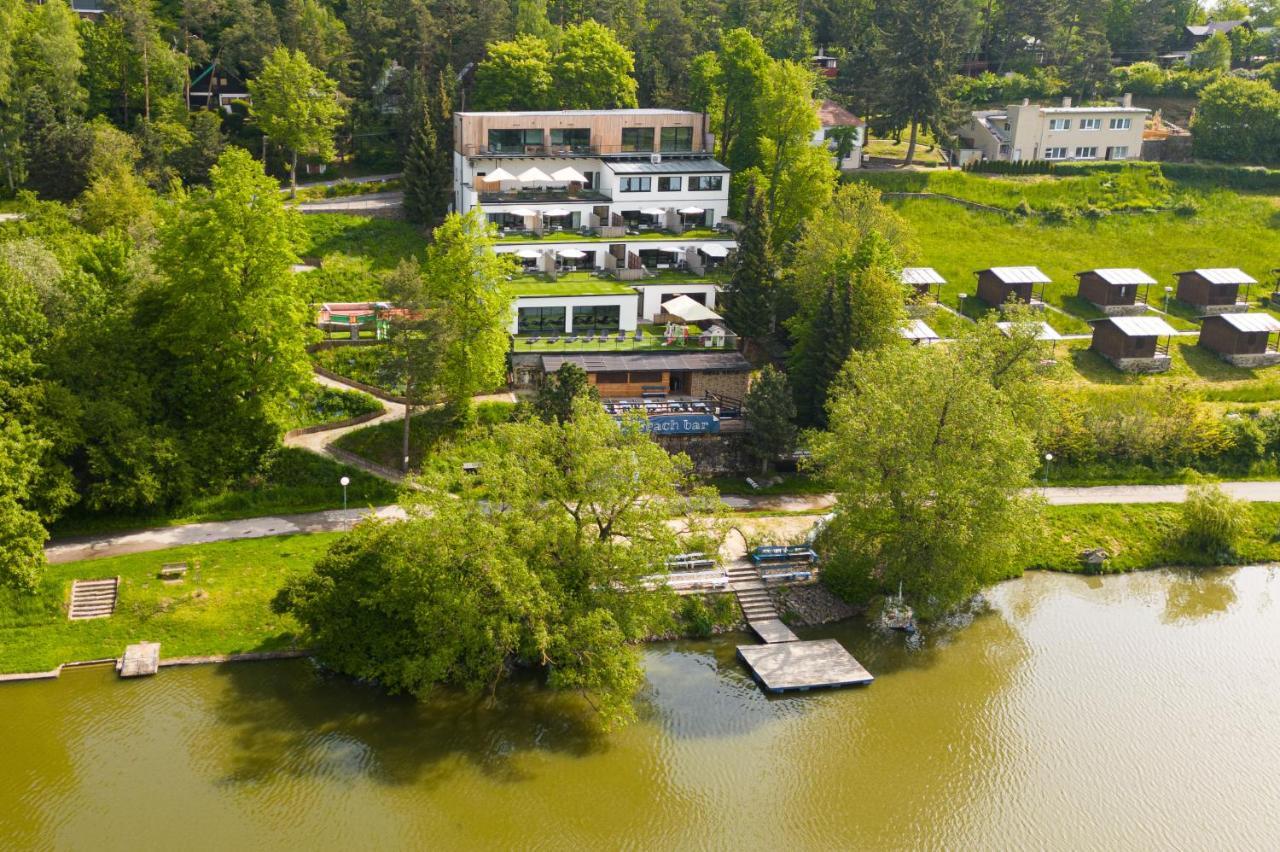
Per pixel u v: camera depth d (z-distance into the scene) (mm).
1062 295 108188
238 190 68625
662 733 53688
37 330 66250
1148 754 53219
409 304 69250
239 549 64188
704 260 100312
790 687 57094
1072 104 150875
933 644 62969
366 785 48875
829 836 47094
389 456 74125
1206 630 65438
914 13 122812
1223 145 136000
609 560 55562
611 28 133375
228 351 69750
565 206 102562
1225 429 84750
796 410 78562
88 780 48250
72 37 103750
